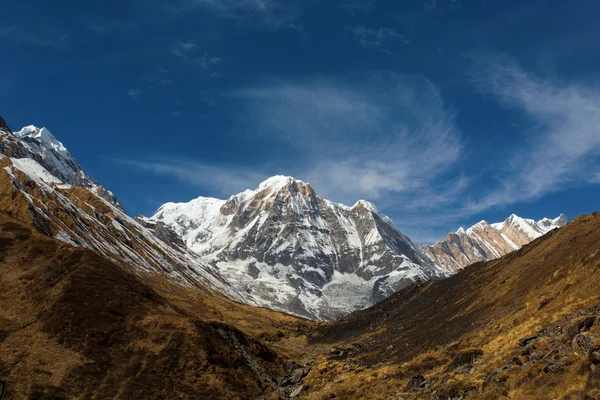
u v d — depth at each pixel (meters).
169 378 79.44
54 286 99.12
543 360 37.97
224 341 96.81
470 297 100.44
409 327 112.50
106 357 82.81
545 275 70.31
